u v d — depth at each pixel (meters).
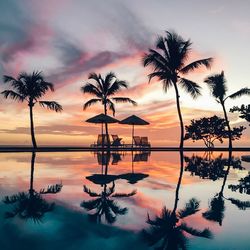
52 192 4.89
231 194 4.83
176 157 14.28
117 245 2.45
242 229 2.89
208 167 9.63
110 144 20.44
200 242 2.52
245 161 12.12
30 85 18.61
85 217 3.32
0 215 3.38
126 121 20.22
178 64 18.80
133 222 3.13
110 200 4.27
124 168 9.12
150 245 2.46
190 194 4.82
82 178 6.75
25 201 4.16
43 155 14.84
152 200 4.30
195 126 22.66
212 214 3.47
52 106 19.39
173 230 2.85
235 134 22.56
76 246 2.42
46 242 2.51
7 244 2.46
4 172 7.77
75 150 19.19
